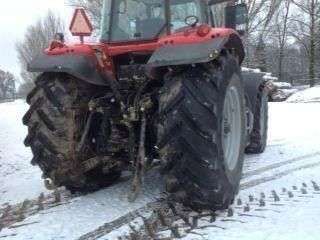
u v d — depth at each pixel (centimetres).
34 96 495
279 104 1736
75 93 488
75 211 473
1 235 415
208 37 437
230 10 588
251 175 614
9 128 1366
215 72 442
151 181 577
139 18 533
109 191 545
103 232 412
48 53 501
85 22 552
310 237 378
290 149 816
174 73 445
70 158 486
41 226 432
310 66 3522
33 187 599
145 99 475
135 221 439
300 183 570
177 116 431
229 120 492
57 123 482
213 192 437
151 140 493
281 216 436
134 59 524
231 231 401
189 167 432
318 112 1388
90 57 494
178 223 427
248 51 2952
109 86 505
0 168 762
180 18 530
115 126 498
